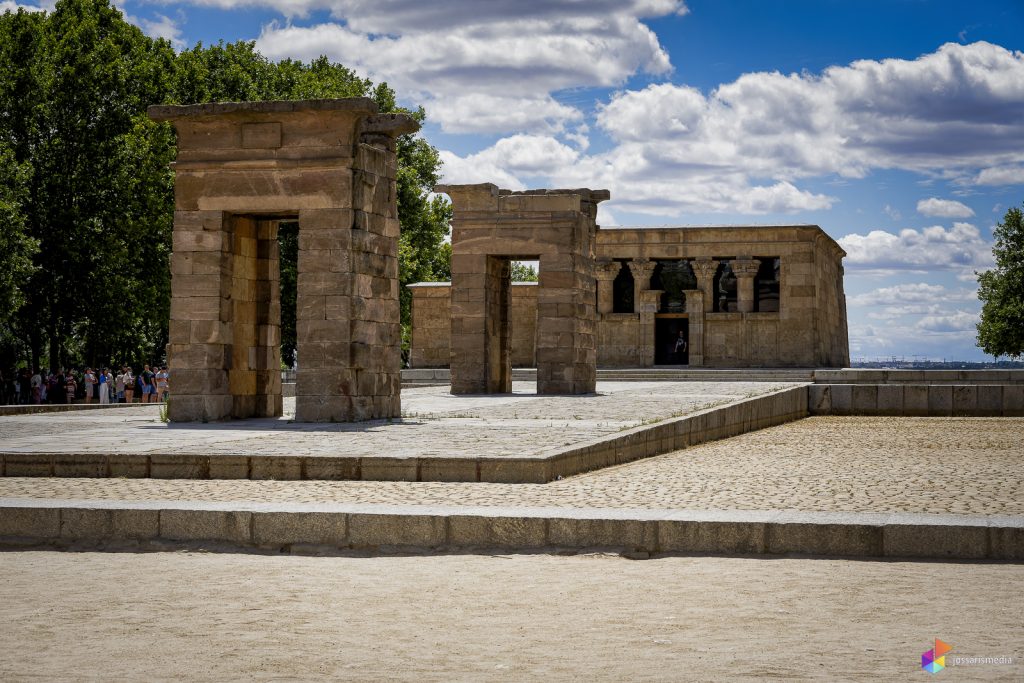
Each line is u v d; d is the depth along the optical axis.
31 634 8.86
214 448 17.97
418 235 72.81
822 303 65.38
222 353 25.61
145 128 55.09
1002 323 66.62
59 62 54.94
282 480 16.66
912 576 10.75
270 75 65.06
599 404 30.22
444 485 15.80
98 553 12.60
